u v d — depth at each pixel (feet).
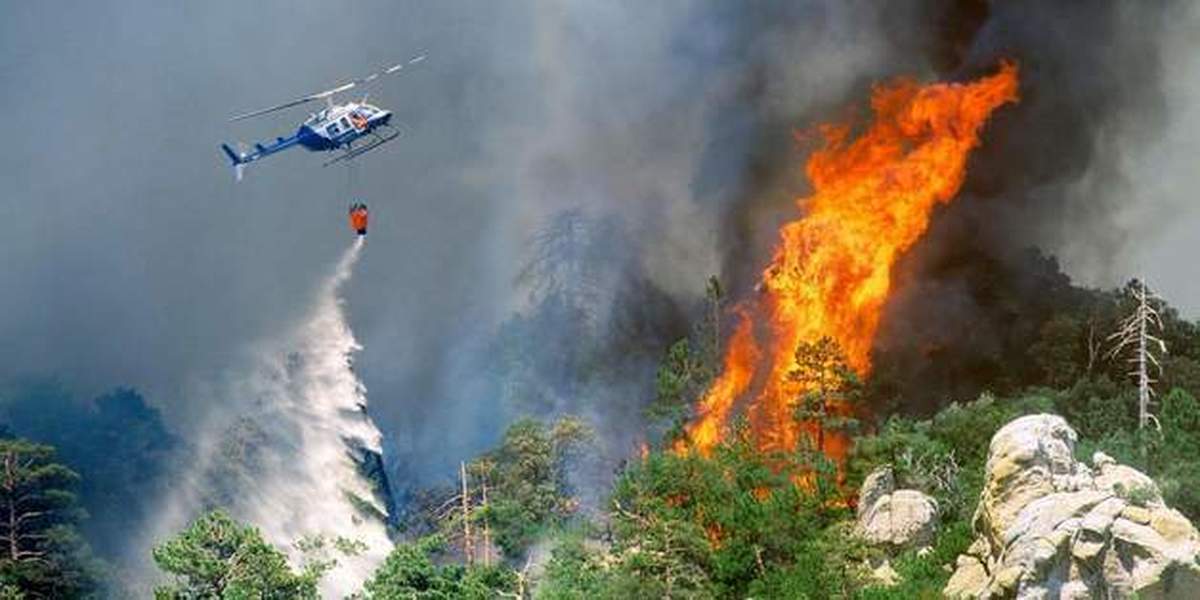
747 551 359.87
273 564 361.71
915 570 329.11
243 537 364.58
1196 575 268.41
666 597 351.25
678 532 358.84
